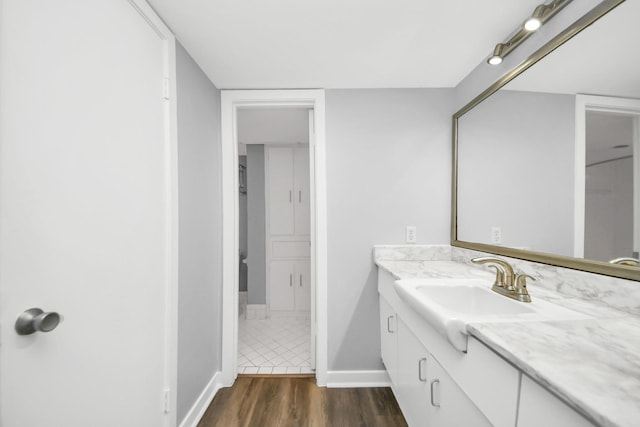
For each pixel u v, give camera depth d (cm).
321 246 170
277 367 193
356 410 146
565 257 94
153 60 108
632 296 74
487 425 65
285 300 296
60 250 69
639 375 45
